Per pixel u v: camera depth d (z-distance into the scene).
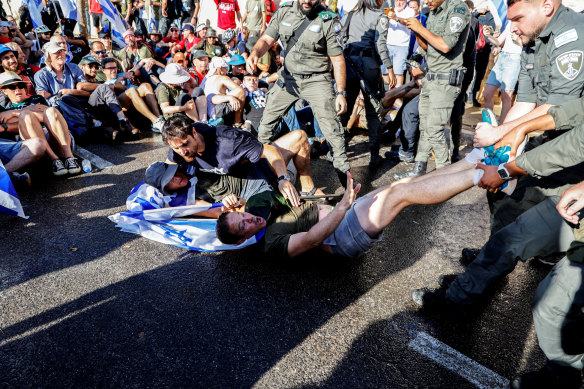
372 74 4.24
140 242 2.99
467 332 2.23
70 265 2.70
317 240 2.49
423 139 4.08
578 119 1.67
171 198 3.17
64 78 5.45
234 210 3.02
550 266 2.81
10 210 3.08
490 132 2.12
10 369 1.92
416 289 2.57
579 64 1.94
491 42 6.24
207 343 2.10
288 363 2.00
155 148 5.04
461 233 3.27
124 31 8.28
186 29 8.95
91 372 1.92
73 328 2.17
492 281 2.07
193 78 6.14
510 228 2.01
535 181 2.27
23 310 2.29
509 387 1.91
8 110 4.13
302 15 3.37
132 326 2.20
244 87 5.11
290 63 3.52
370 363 2.02
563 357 1.75
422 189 2.32
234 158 2.80
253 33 9.13
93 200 3.62
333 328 2.23
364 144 5.34
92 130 5.30
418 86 4.49
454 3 3.49
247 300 2.42
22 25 9.48
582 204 1.48
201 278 2.61
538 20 2.07
